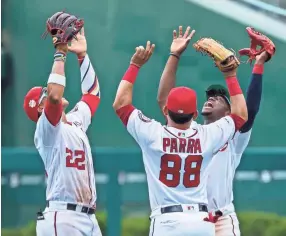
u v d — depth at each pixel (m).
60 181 22.67
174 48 23.84
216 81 44.69
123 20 46.38
